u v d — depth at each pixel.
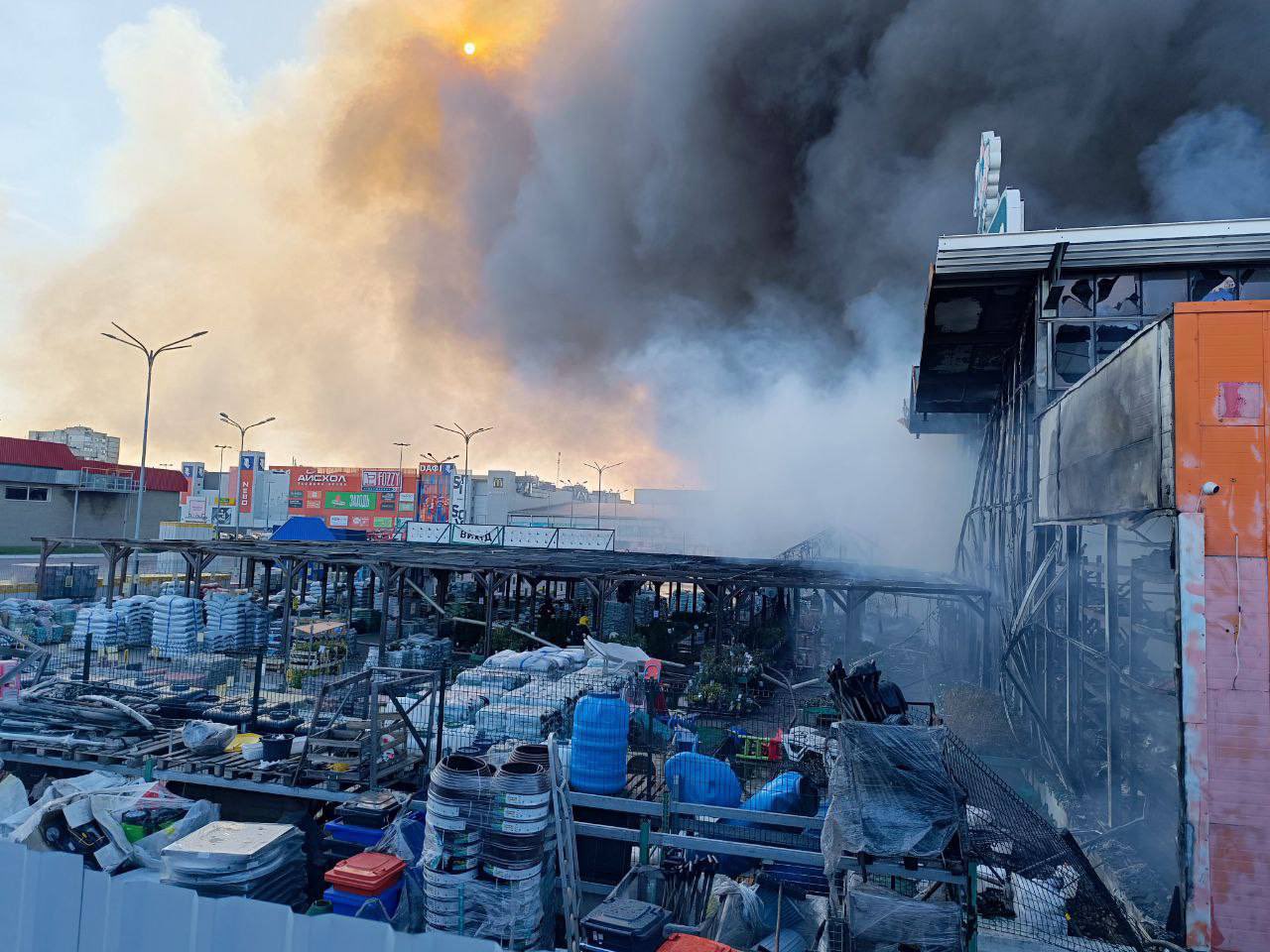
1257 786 7.19
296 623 26.55
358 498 98.12
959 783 7.32
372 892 7.57
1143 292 16.31
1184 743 7.37
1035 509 15.53
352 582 28.95
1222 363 7.56
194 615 23.64
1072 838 7.41
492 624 25.17
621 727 9.17
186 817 9.43
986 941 6.86
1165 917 7.59
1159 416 7.94
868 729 7.05
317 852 9.33
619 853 8.80
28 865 5.85
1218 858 7.21
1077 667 12.11
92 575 34.22
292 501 100.06
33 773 11.56
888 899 6.61
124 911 5.66
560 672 14.51
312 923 5.30
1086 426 10.83
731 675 17.33
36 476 59.41
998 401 21.66
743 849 8.30
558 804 8.27
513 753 8.92
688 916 8.00
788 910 8.22
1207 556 7.45
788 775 9.20
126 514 66.81
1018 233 16.02
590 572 23.86
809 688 18.28
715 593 22.95
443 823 7.84
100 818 9.06
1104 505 9.93
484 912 7.59
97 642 22.95
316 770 10.29
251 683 17.27
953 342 20.05
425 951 5.14
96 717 11.54
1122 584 12.41
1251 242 15.19
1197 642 7.42
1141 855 9.09
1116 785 10.05
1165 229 15.48
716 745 11.55
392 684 10.27
